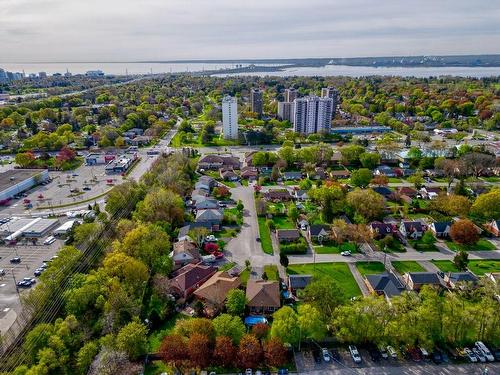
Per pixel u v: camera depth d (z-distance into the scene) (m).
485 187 169.12
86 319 88.75
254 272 112.06
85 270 104.25
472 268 113.94
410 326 79.44
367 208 144.00
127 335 77.94
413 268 114.44
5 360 76.81
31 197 175.00
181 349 76.75
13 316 94.94
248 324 90.19
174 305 97.56
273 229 140.75
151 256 109.56
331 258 120.44
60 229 138.38
